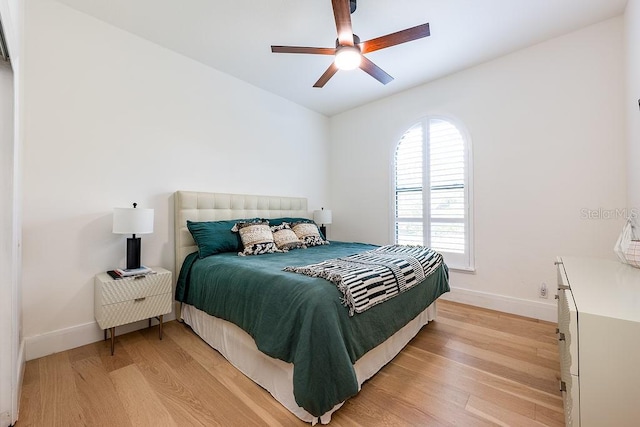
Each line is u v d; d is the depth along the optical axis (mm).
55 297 2074
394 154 3834
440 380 1737
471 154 3135
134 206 2311
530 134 2764
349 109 4363
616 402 898
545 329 2477
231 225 2861
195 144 2975
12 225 1371
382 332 1735
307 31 2504
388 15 2281
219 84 3189
